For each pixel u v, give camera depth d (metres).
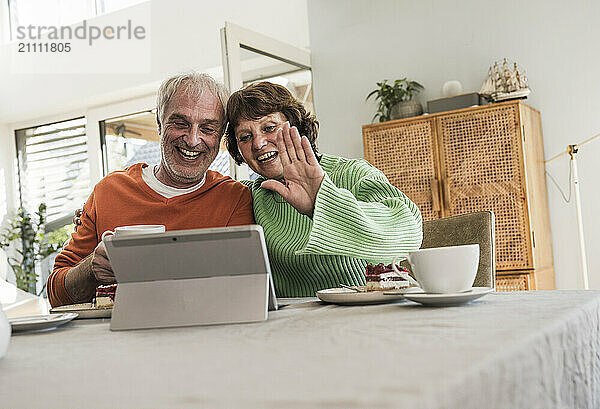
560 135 3.76
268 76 4.03
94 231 1.88
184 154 1.79
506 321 0.78
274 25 4.68
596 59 3.67
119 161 5.57
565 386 0.77
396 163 3.76
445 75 4.11
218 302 0.97
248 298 0.97
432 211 3.65
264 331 0.85
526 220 3.40
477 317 0.84
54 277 1.57
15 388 0.58
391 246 1.35
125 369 0.64
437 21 4.15
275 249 1.59
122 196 1.87
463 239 1.76
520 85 3.57
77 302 1.53
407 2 4.25
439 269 1.06
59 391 0.56
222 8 4.77
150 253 0.98
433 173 3.65
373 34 4.36
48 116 5.94
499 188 3.46
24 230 6.04
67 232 5.90
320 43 4.54
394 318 0.89
